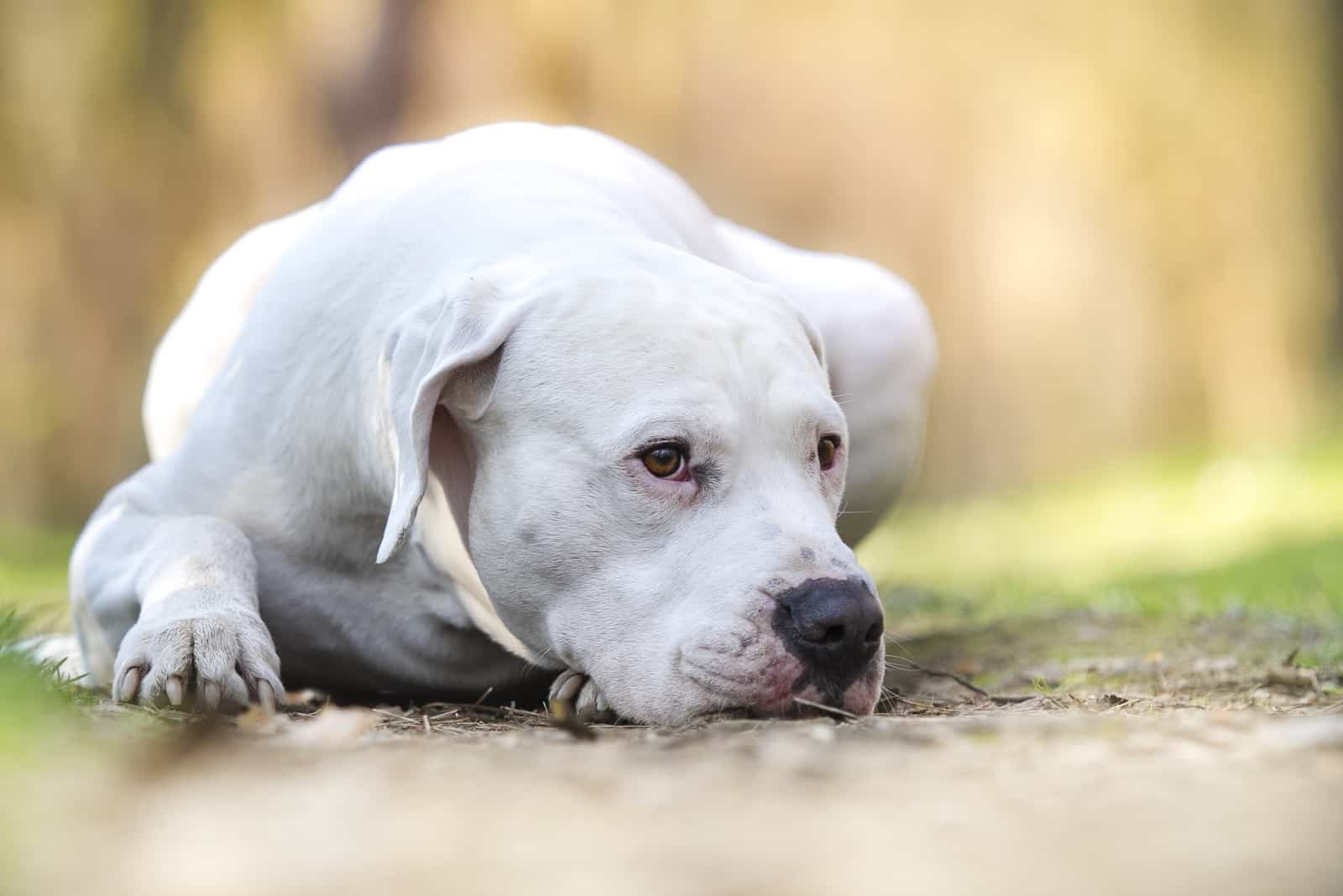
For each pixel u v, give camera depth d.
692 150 24.50
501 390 5.48
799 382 5.43
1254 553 15.39
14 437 23.70
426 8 22.50
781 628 4.94
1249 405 28.78
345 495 6.11
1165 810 3.37
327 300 6.30
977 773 3.79
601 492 5.31
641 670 5.18
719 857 3.04
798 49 24.81
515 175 6.50
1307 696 6.20
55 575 14.10
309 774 3.82
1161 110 27.52
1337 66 30.83
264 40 23.00
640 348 5.34
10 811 3.30
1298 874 2.91
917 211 25.61
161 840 3.18
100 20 23.45
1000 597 11.45
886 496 9.11
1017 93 26.08
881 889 2.83
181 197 23.84
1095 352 27.27
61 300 23.88
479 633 6.13
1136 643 8.17
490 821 3.33
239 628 5.48
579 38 23.12
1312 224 30.33
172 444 7.84
